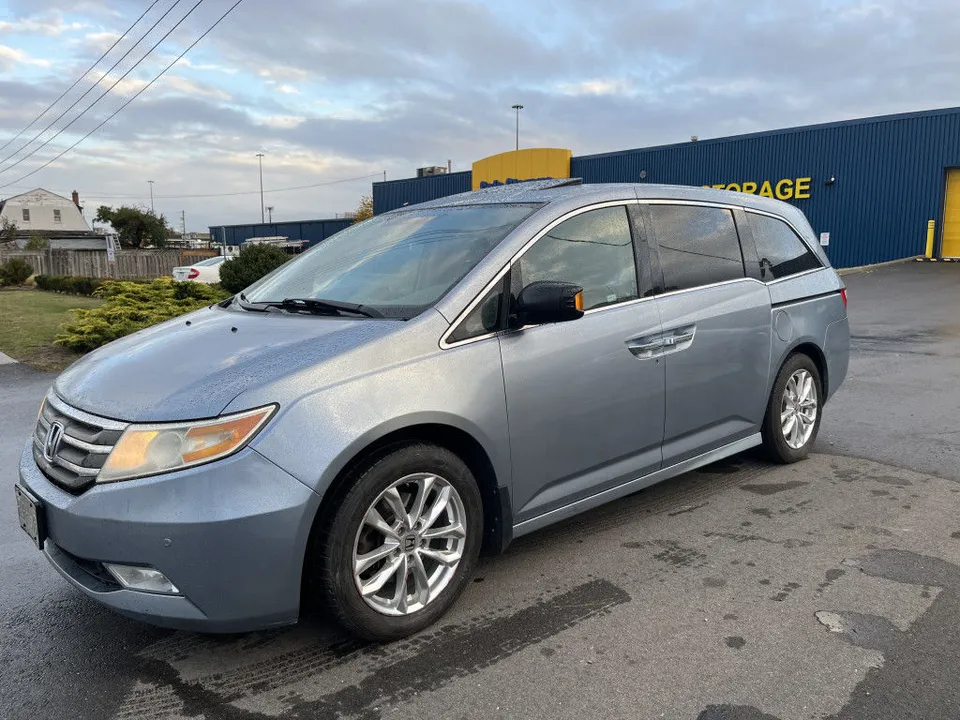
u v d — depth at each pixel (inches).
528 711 98.0
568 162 1330.0
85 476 104.0
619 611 123.1
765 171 1107.3
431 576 119.6
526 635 116.4
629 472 147.3
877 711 96.0
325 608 108.8
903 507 166.2
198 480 98.8
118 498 100.1
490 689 102.9
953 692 99.7
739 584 131.6
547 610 124.0
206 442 100.0
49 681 107.8
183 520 97.8
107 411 107.2
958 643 111.2
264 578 101.1
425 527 116.2
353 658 111.5
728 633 115.5
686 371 154.4
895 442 216.2
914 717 94.8
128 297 490.0
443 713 98.0
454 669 107.7
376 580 112.1
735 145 1133.7
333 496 107.0
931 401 266.5
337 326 121.9
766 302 175.6
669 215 161.6
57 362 399.2
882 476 186.9
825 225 1061.8
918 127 973.8
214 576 99.2
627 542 150.6
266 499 99.8
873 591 127.8
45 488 109.8
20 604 131.2
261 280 165.9
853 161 1028.5
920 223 983.0
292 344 116.2
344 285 140.9
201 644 117.0
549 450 131.4
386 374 111.6
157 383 110.5
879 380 305.1
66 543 104.7
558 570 138.6
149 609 101.2
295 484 101.3
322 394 106.0
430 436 121.0
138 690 105.1
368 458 109.7
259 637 118.3
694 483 184.1
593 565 140.4
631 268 149.3
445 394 115.9
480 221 144.3
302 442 102.6
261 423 101.6
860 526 156.1
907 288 701.3
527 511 131.1
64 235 2623.0
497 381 122.4
